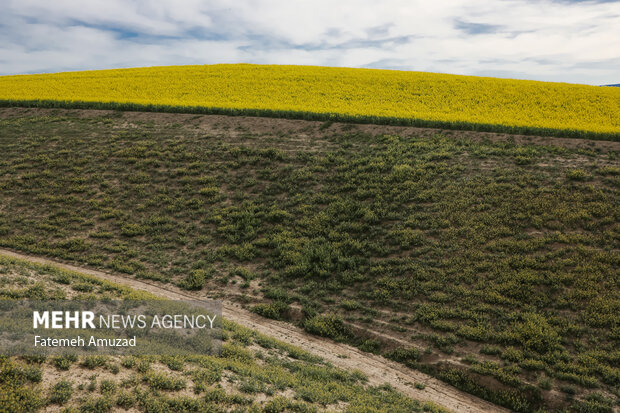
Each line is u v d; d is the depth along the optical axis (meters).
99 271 19.30
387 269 18.28
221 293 17.89
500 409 11.50
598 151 24.58
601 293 14.89
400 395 11.33
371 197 23.66
